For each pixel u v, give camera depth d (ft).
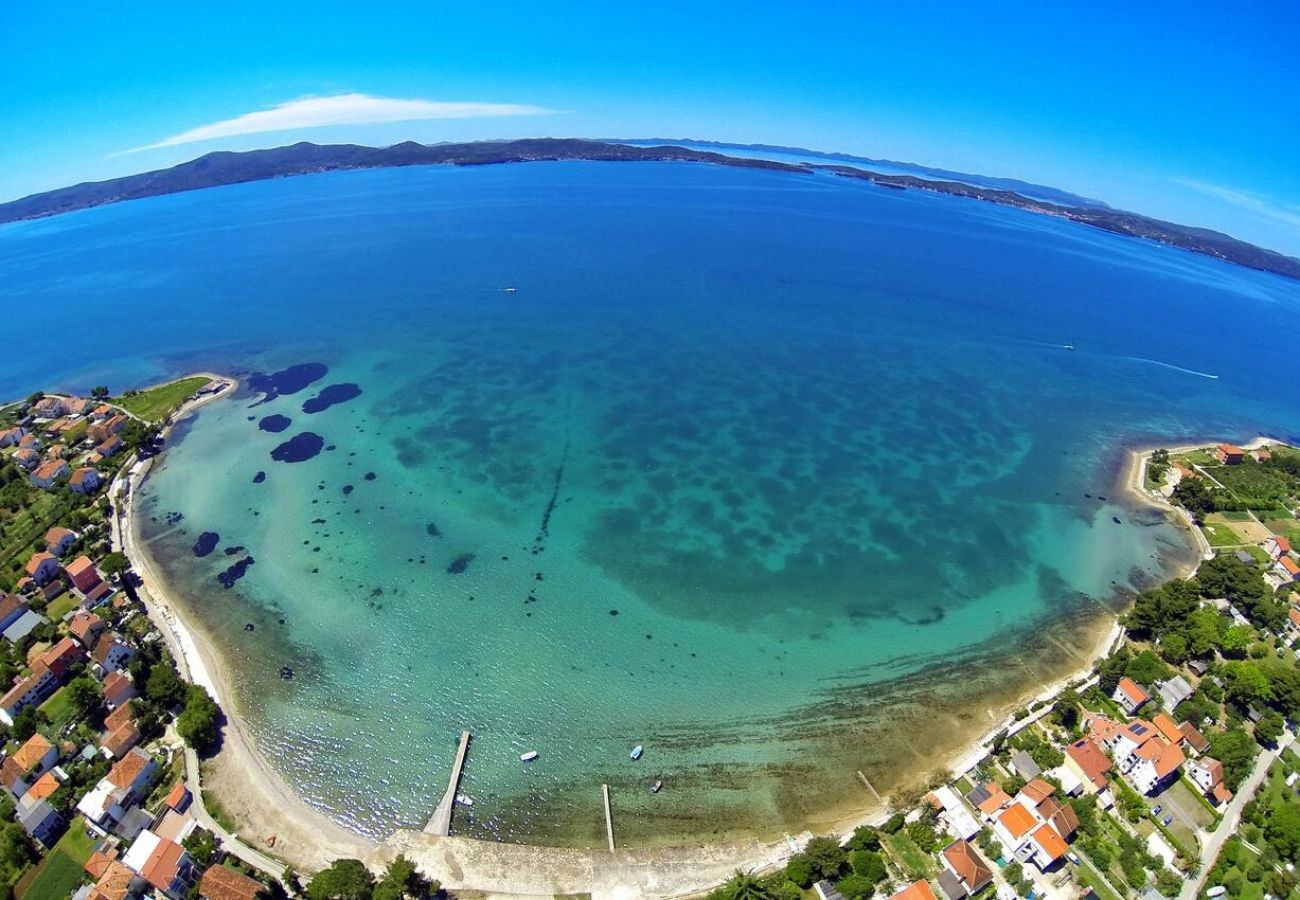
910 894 216.13
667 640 334.03
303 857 237.45
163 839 226.79
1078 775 263.29
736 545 401.70
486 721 290.15
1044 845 230.27
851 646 334.65
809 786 267.39
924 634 343.87
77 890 221.05
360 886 216.13
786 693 307.99
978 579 383.04
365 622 338.75
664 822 253.44
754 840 247.70
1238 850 240.94
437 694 301.84
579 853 242.17
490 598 356.18
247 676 306.96
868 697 307.37
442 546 392.68
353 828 248.32
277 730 282.77
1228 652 324.39
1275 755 280.10
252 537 396.37
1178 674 317.63
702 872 237.25
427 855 239.50
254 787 259.60
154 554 381.19
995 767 273.13
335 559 380.17
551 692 304.30
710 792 264.31
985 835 240.73
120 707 277.23
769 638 337.31
